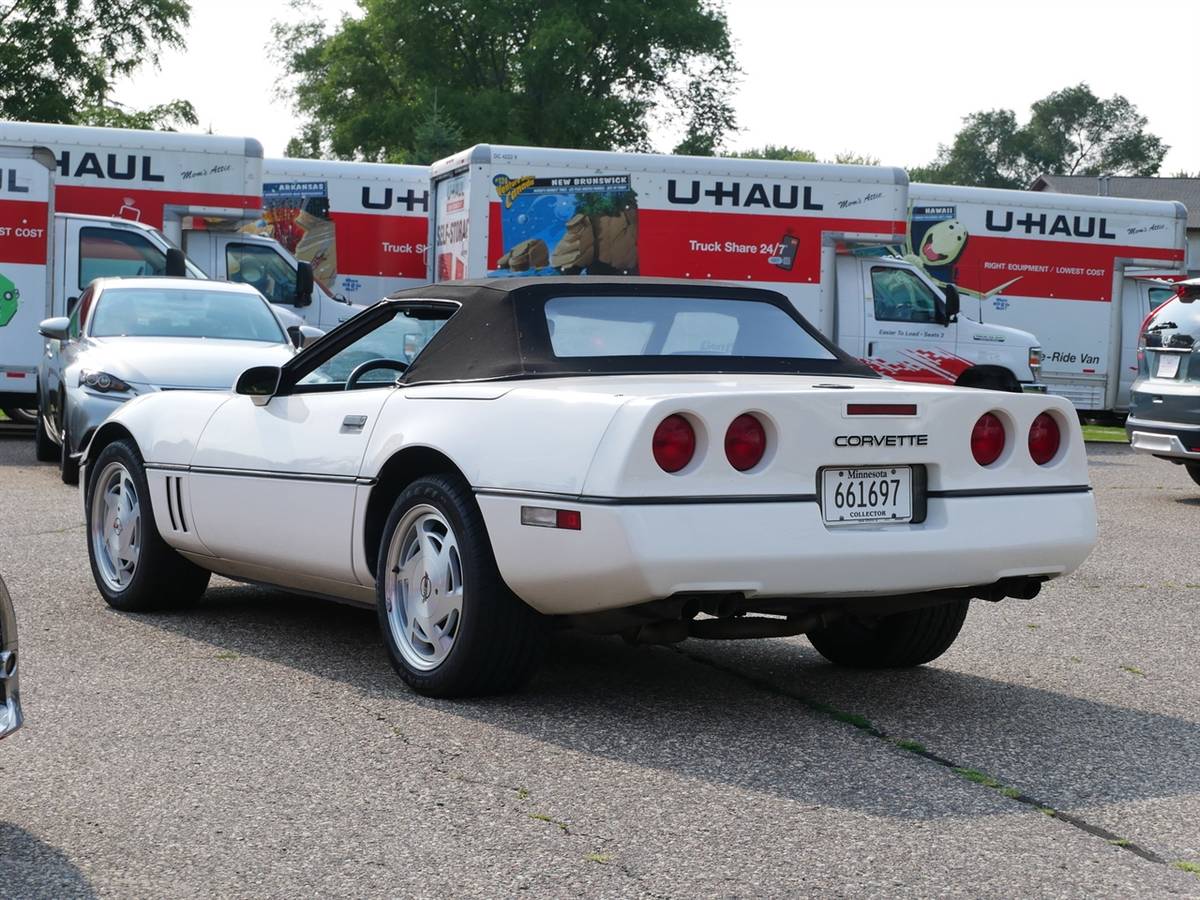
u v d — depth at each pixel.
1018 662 6.09
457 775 4.29
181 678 5.48
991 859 3.64
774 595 4.68
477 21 51.38
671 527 4.52
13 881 3.42
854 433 4.78
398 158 50.75
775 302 5.87
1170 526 11.14
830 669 5.87
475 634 4.99
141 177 17.64
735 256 17.95
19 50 43.69
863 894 3.39
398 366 5.75
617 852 3.65
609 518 4.52
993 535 4.98
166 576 6.70
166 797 4.06
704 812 3.97
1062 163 134.50
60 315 16.25
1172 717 5.18
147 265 16.52
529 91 52.09
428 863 3.56
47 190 16.16
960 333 18.56
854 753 4.58
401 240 20.91
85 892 3.36
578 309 5.45
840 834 3.81
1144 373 13.34
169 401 6.72
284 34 57.41
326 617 6.77
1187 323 12.95
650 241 17.70
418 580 5.28
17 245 16.11
